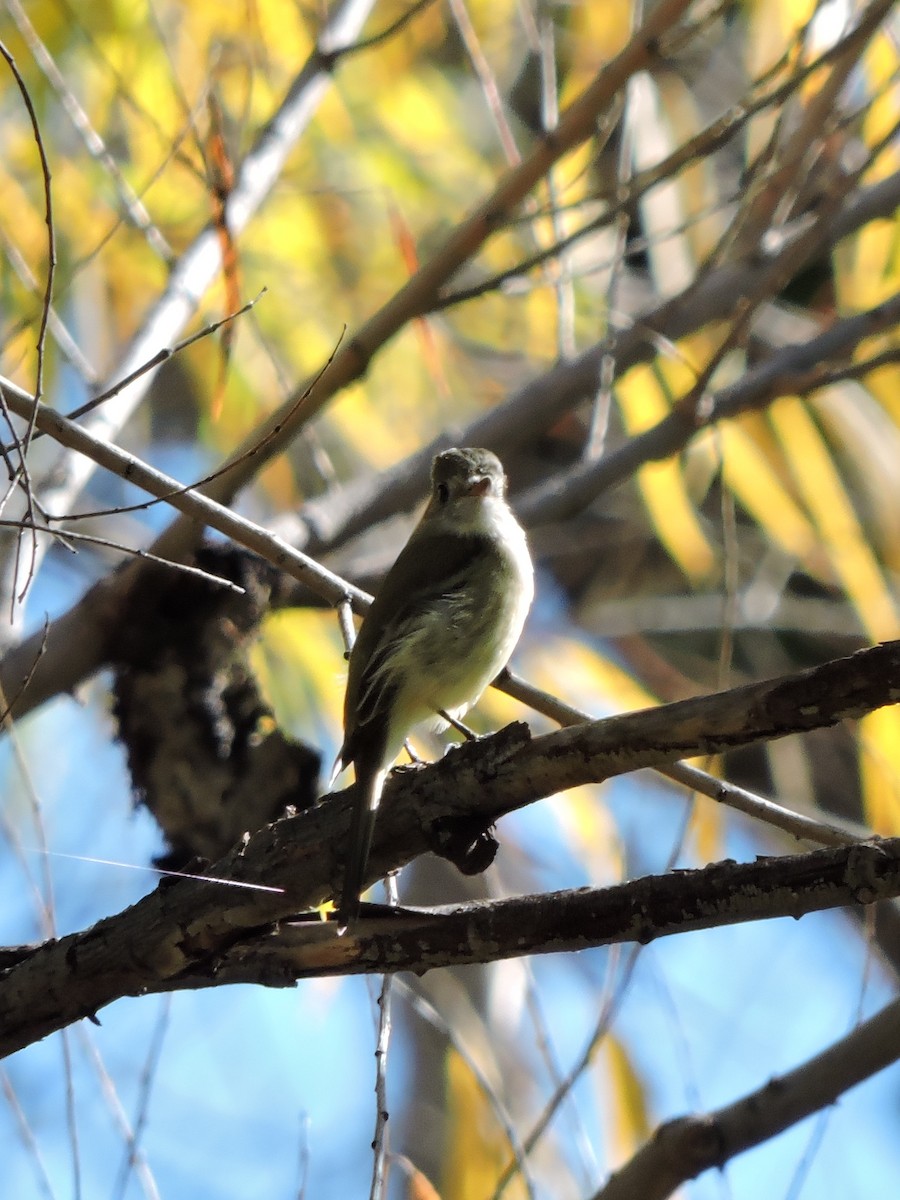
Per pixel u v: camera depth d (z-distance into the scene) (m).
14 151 10.50
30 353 9.53
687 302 9.93
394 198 10.73
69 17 9.60
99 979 6.37
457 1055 9.78
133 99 9.09
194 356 11.10
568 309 10.78
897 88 10.34
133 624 9.54
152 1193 6.44
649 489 11.16
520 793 6.00
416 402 12.38
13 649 9.18
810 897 5.74
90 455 6.72
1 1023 6.52
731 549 7.68
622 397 11.27
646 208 11.00
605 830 10.72
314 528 10.48
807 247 8.93
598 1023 6.82
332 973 6.43
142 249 10.66
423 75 12.29
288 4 10.77
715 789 6.53
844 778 15.08
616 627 14.94
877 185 10.23
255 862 6.23
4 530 9.03
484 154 12.98
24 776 6.93
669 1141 6.76
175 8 10.50
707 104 12.20
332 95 11.30
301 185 11.33
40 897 6.83
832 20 9.71
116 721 9.72
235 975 6.47
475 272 11.83
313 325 11.23
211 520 7.19
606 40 11.46
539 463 15.92
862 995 7.01
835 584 13.44
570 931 6.04
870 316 10.53
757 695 5.40
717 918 5.87
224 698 9.73
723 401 10.27
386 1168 6.11
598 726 5.77
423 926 6.22
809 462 11.12
